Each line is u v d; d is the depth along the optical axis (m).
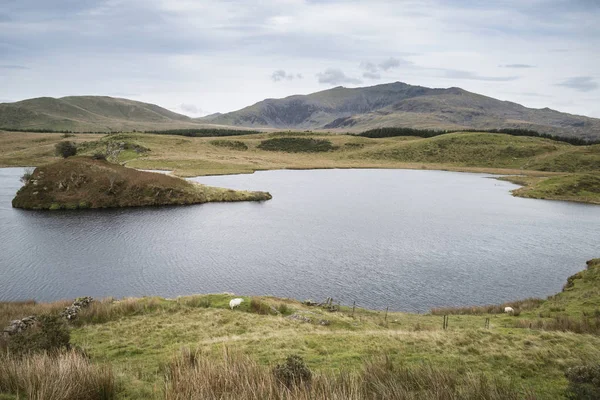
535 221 67.31
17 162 147.38
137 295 33.56
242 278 38.09
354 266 42.06
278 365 10.74
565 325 22.28
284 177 126.75
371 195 92.75
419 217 68.06
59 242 48.59
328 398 8.05
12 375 9.70
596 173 143.25
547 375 13.34
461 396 9.27
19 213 65.88
